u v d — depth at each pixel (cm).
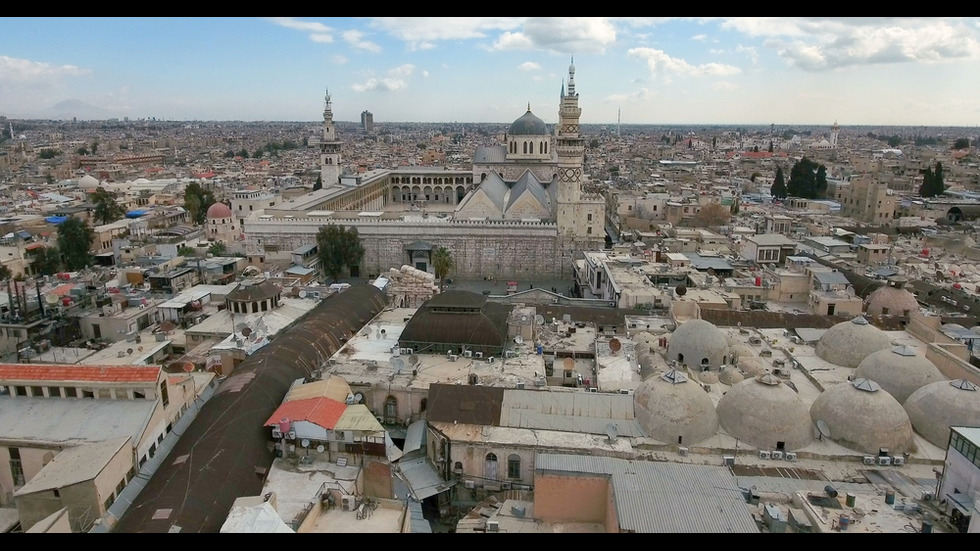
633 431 5978
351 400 6388
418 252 15962
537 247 16025
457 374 7306
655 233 16250
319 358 7906
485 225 16012
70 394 6175
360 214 17550
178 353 8838
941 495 4934
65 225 14912
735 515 4478
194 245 15075
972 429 4850
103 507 5047
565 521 5156
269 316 9381
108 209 19825
